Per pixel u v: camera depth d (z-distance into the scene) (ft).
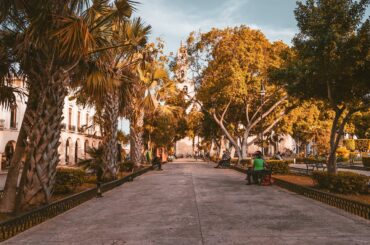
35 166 27.91
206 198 36.73
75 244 18.99
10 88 31.12
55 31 24.99
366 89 43.14
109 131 53.36
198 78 103.30
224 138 157.28
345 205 29.04
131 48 46.68
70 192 38.52
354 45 38.40
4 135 97.81
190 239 19.77
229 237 20.17
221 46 89.66
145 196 38.83
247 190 44.39
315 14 40.73
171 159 188.55
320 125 131.75
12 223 21.07
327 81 42.83
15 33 28.50
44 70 27.94
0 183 62.23
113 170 52.95
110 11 29.53
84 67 31.42
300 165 120.57
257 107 107.04
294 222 24.22
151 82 74.38
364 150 165.78
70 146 140.56
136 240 19.69
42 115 28.27
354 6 39.60
